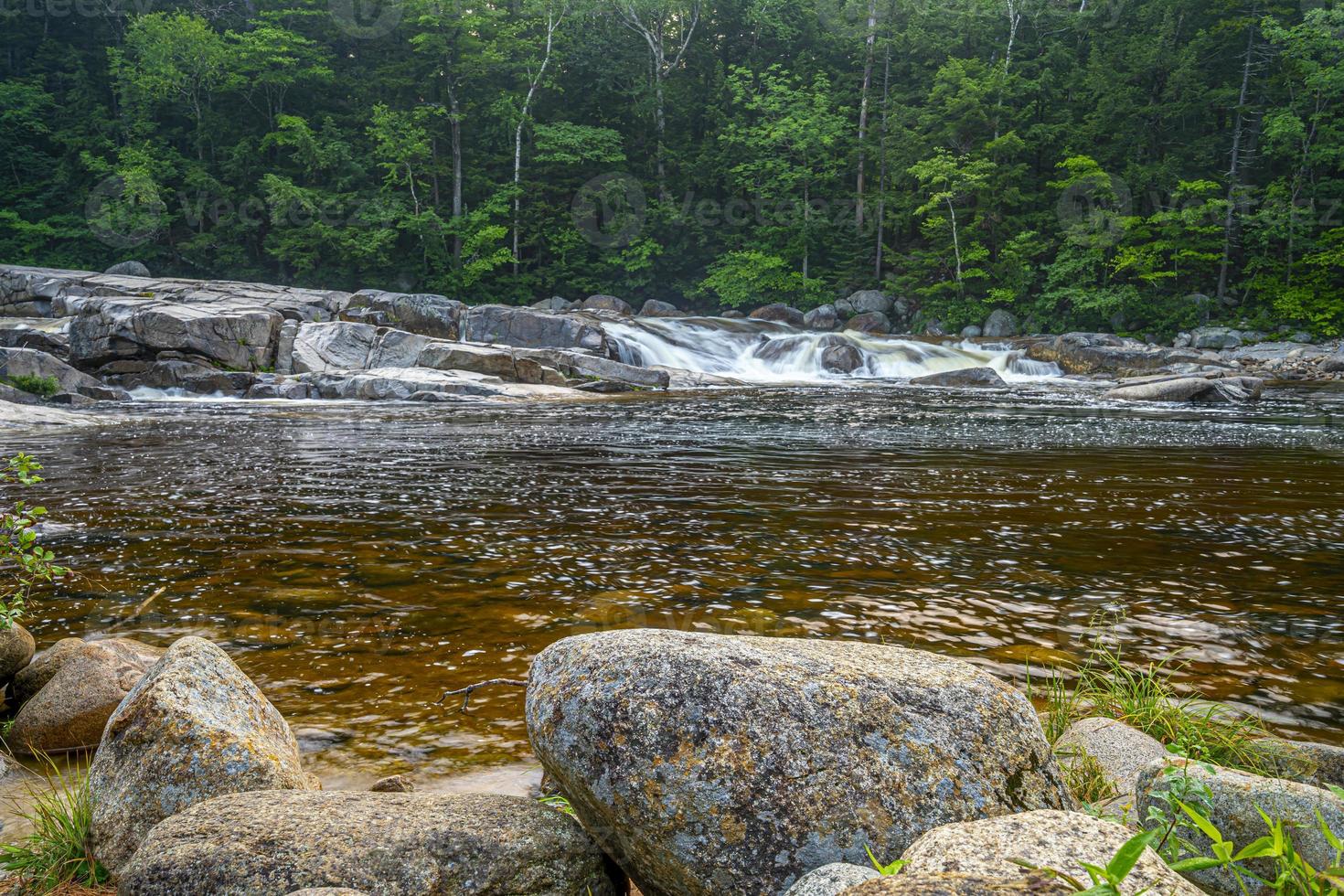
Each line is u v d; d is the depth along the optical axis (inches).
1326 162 1718.8
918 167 1788.9
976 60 1849.2
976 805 83.9
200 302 1220.5
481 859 88.3
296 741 137.5
